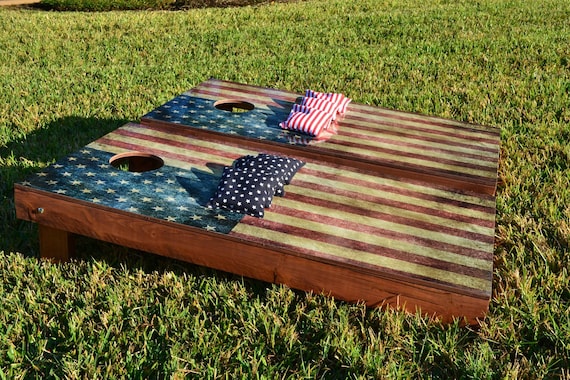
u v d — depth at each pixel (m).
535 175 2.41
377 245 1.65
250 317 1.60
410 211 1.83
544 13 5.87
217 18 5.75
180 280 1.75
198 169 1.98
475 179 2.04
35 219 1.81
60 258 1.85
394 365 1.45
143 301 1.67
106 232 1.75
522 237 1.99
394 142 2.31
